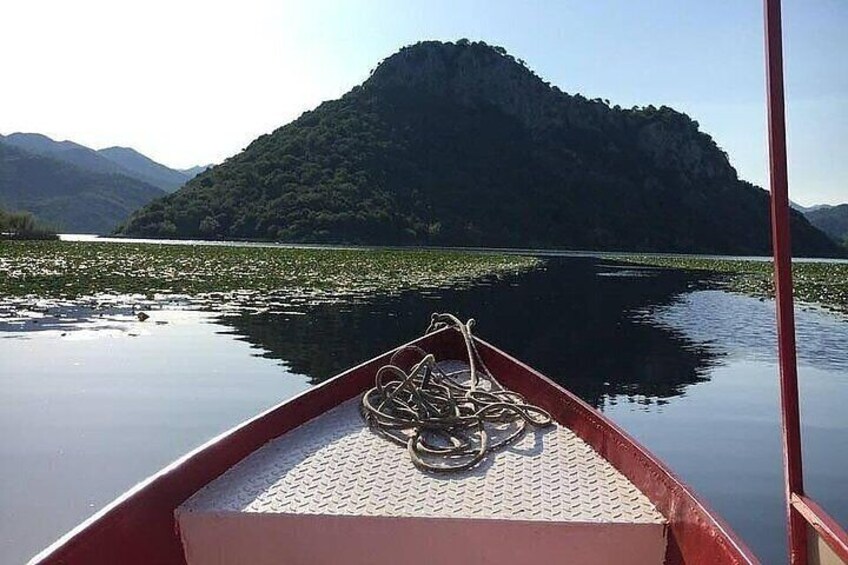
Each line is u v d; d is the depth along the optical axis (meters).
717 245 86.31
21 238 51.03
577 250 79.25
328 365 10.35
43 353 10.47
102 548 2.61
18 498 5.46
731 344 13.90
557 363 11.88
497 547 3.02
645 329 15.80
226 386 8.96
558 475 3.56
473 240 74.56
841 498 5.96
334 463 3.65
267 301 17.03
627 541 3.01
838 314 18.19
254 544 3.03
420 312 16.12
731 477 6.41
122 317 13.87
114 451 6.54
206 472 3.32
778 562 4.82
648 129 94.38
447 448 3.85
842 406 9.05
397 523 3.02
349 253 40.94
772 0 2.40
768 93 2.42
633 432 7.87
